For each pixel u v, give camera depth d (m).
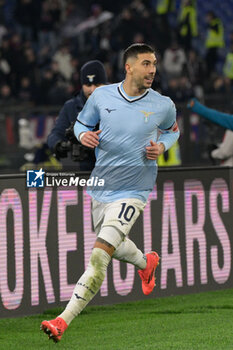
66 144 20.70
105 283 19.66
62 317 15.11
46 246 18.72
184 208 20.75
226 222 21.50
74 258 19.19
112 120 15.91
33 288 18.55
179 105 37.28
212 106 40.75
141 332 16.67
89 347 15.27
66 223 19.03
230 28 63.12
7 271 18.16
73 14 58.72
